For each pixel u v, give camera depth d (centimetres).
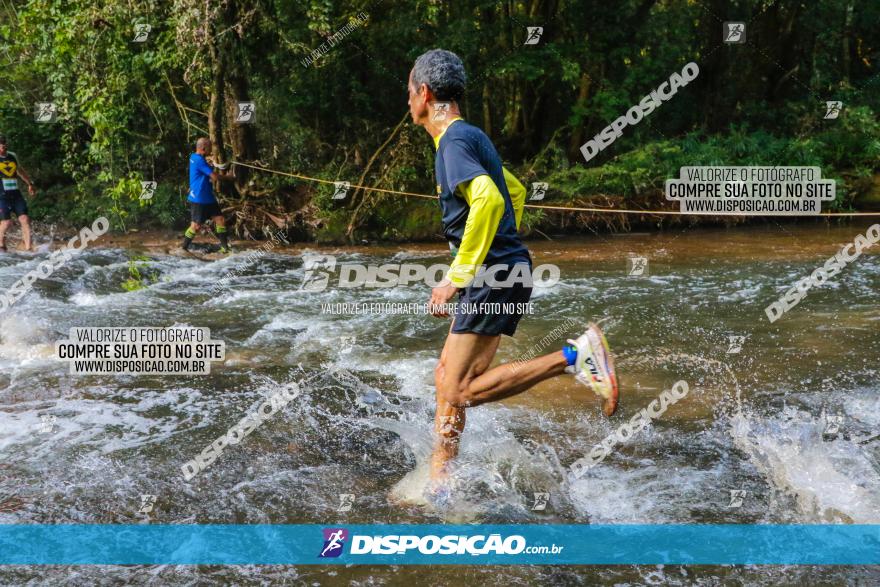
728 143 1313
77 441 348
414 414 385
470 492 296
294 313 629
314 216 1126
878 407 374
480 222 271
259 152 1194
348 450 340
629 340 515
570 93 1330
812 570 241
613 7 1263
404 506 287
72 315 622
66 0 998
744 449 331
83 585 234
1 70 1238
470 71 1228
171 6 995
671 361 464
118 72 1026
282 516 279
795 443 335
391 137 1170
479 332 290
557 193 1204
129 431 362
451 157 281
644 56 1333
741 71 1457
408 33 1141
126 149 1105
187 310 647
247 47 1066
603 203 1193
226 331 566
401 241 1137
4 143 976
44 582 235
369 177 1187
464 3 1165
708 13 1419
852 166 1343
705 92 1453
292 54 1115
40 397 412
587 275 784
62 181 1270
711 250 952
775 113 1455
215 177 995
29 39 1069
